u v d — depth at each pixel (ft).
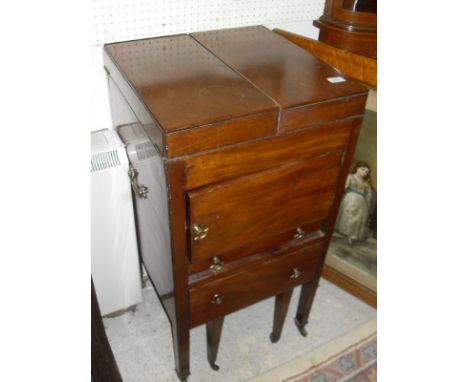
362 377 4.16
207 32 3.53
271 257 3.26
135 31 3.39
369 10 3.61
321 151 2.83
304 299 4.17
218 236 2.79
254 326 4.62
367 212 4.56
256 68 2.90
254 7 3.78
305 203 3.06
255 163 2.60
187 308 3.15
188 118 2.25
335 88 2.68
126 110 3.00
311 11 4.07
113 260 4.09
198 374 4.12
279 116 2.45
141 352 4.30
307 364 4.24
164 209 2.62
